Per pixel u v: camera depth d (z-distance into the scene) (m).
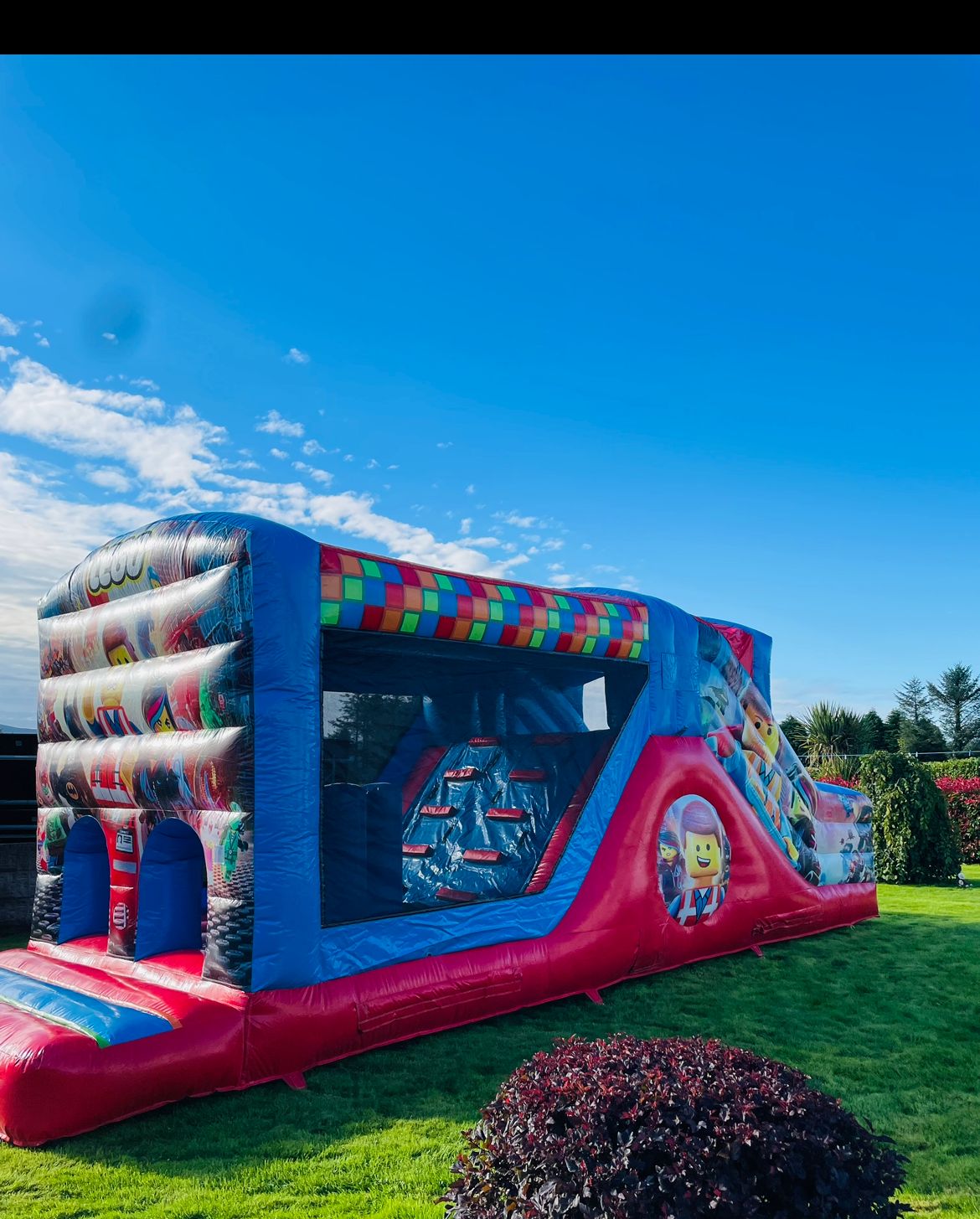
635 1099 2.68
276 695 5.09
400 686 7.79
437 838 8.00
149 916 5.63
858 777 14.12
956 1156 4.09
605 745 7.48
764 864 8.41
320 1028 5.04
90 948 6.05
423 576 6.00
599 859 7.00
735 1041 5.66
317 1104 4.59
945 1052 5.47
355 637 5.86
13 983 5.44
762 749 8.98
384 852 6.61
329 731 7.21
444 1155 3.97
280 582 5.15
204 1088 4.60
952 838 13.55
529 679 8.46
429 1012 5.59
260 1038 4.81
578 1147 2.52
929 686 67.00
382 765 8.02
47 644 6.92
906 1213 3.54
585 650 7.09
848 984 7.04
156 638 5.68
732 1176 2.46
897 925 9.55
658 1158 2.52
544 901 6.57
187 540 5.48
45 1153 4.04
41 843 6.65
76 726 6.45
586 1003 6.51
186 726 5.43
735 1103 2.62
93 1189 3.68
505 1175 2.63
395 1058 5.28
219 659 5.16
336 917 6.00
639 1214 2.35
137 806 5.74
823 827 9.53
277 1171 3.81
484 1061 5.24
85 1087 4.20
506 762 8.23
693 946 7.58
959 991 6.85
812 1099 2.71
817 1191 2.48
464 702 8.77
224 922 4.99
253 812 4.98
